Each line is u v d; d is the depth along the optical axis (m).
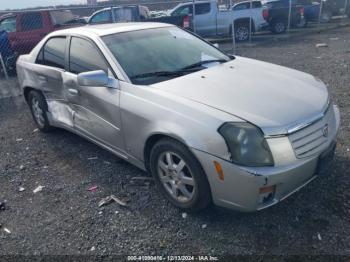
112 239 2.89
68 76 4.11
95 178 3.88
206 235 2.84
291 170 2.60
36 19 10.99
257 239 2.75
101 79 3.37
